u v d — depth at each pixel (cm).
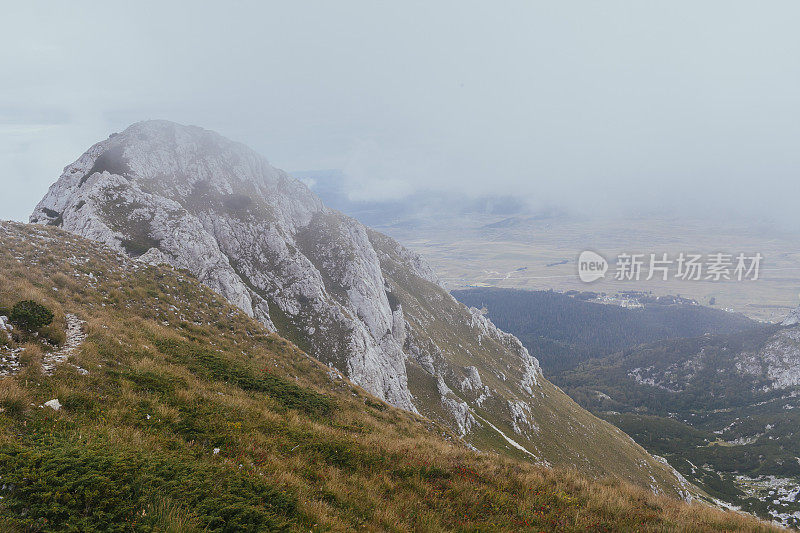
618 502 1546
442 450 1961
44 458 909
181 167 12038
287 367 3119
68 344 1792
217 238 10406
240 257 10281
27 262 2642
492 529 1177
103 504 815
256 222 11162
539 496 1509
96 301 2602
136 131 11881
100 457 957
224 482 1031
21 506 785
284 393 2377
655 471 13550
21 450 920
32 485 816
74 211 7156
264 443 1445
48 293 2347
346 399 3053
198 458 1189
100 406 1330
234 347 3030
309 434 1692
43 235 3158
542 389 16200
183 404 1584
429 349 13738
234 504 912
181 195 10956
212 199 11488
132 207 7725
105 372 1633
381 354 10275
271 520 902
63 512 779
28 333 1698
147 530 769
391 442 1923
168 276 3556
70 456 940
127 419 1301
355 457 1538
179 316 3056
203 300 3544
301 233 14900
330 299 10475
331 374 3397
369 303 11969
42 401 1240
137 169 10319
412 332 13975
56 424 1123
